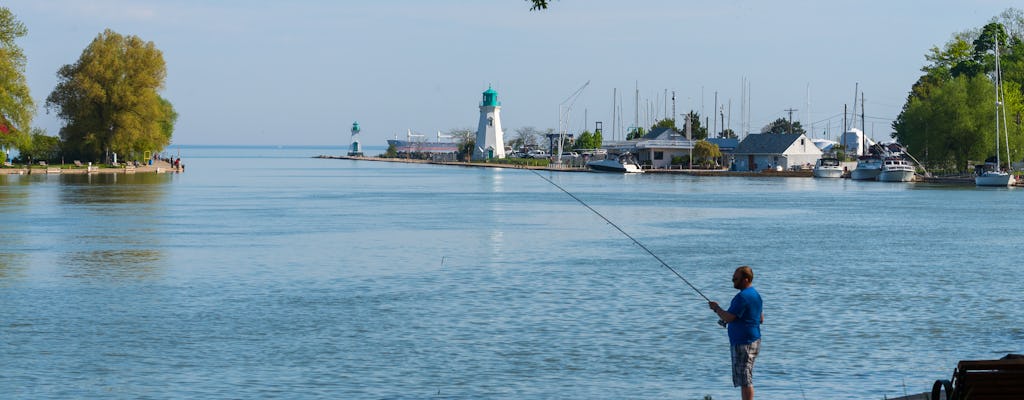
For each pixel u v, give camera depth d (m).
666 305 35.84
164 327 31.48
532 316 33.56
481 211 88.88
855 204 101.44
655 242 60.50
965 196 117.50
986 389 16.39
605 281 42.22
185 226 69.25
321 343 29.16
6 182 131.00
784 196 116.50
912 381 24.83
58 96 158.38
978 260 51.50
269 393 23.69
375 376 25.31
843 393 23.66
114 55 159.25
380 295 38.16
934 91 154.88
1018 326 32.09
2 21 127.00
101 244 56.53
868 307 35.84
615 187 140.12
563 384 24.59
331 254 52.28
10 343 28.98
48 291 38.84
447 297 37.69
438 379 25.06
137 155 171.38
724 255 53.25
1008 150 144.75
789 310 35.16
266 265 47.38
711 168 197.88
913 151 158.88
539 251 54.59
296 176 183.38
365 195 116.69
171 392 23.73
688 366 26.41
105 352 27.84
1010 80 162.25
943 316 33.91
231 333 30.55
